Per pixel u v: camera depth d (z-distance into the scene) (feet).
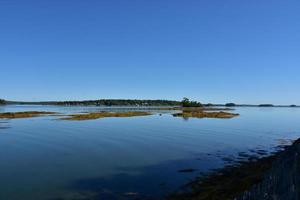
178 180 68.69
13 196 59.88
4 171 78.13
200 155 97.35
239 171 72.74
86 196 59.88
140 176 72.79
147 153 101.14
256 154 98.12
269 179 44.47
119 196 59.36
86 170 78.95
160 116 306.96
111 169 79.77
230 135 149.79
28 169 80.18
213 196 55.01
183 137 141.59
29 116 291.58
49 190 63.41
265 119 278.05
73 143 122.31
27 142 125.08
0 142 125.08
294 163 42.75
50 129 173.06
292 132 163.84
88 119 257.14
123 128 180.55
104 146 115.24
